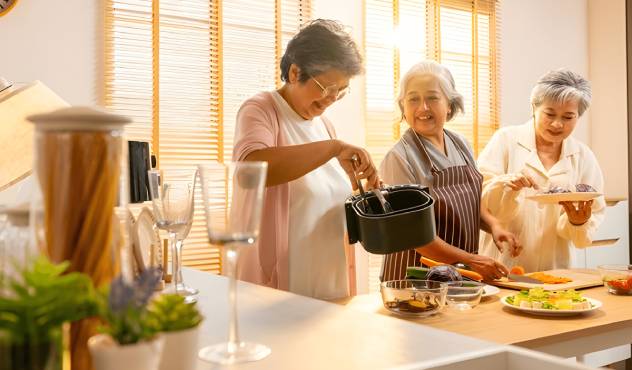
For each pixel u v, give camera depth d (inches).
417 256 84.8
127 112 119.9
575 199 92.1
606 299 70.4
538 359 30.5
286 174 66.3
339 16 144.6
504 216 96.9
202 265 128.5
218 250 130.3
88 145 25.1
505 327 56.1
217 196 30.6
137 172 57.0
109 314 22.5
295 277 71.7
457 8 163.0
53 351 21.1
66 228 25.2
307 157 65.8
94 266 25.5
